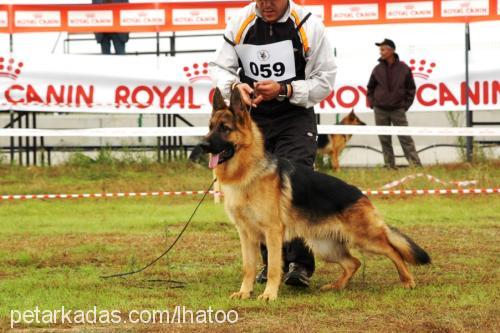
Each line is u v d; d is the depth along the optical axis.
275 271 5.57
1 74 13.41
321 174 5.88
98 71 13.53
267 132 6.18
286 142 6.16
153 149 15.04
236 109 5.45
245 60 6.14
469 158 13.59
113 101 13.58
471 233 8.61
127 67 13.52
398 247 5.94
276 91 5.86
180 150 14.88
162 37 14.99
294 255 6.06
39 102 13.53
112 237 8.60
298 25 6.00
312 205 5.73
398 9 12.38
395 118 13.33
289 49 6.02
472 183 11.95
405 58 13.37
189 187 12.59
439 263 6.94
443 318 4.84
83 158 14.77
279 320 4.92
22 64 13.43
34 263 7.15
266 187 5.50
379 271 6.70
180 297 5.68
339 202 5.80
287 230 5.70
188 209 10.81
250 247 5.71
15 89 13.48
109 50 15.52
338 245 6.04
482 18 12.38
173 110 13.55
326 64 6.05
